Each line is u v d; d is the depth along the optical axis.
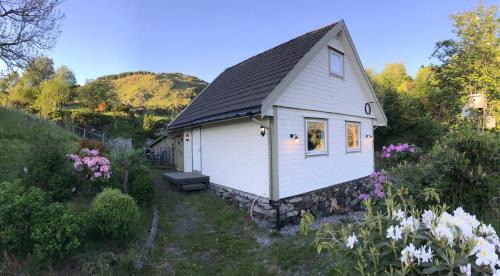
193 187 10.48
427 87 22.55
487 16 19.72
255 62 11.61
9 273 4.02
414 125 20.03
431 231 2.20
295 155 8.33
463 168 4.41
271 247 6.11
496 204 4.51
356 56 10.82
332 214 9.36
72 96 36.25
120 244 5.37
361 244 2.39
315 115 9.15
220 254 5.80
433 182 4.46
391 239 2.24
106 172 7.57
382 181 5.27
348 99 10.90
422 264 1.96
